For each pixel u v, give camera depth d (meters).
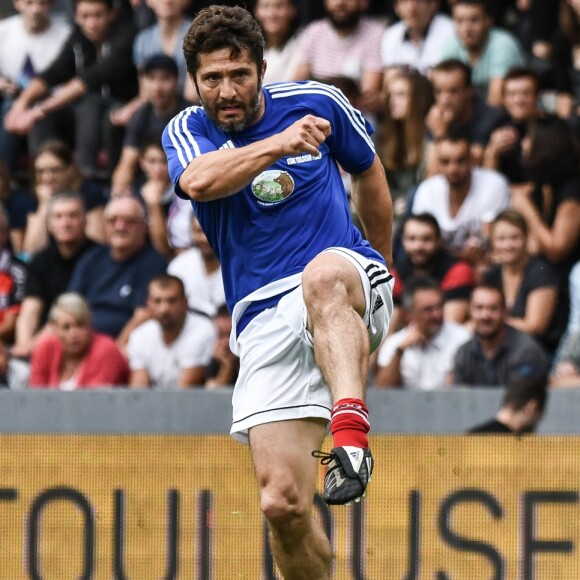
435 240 27.34
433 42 31.61
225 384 26.53
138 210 28.75
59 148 31.31
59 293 28.83
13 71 35.06
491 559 22.44
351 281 14.49
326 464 13.77
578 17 30.94
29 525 23.61
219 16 14.51
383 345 26.31
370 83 32.09
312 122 13.89
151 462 23.42
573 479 22.31
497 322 24.78
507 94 29.09
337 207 15.39
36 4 34.84
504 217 26.72
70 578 23.44
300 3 33.16
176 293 26.55
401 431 23.47
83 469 23.58
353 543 22.70
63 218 28.78
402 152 29.97
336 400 13.80
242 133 15.03
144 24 34.25
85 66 34.59
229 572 23.05
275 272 15.27
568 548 22.27
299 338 15.06
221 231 15.47
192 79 14.85
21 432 24.16
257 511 23.02
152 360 26.66
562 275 26.91
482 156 29.00
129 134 31.92
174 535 23.23
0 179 31.80
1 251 29.34
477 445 22.61
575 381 25.34
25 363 28.20
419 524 22.62
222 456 23.22
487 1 31.33
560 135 28.17
